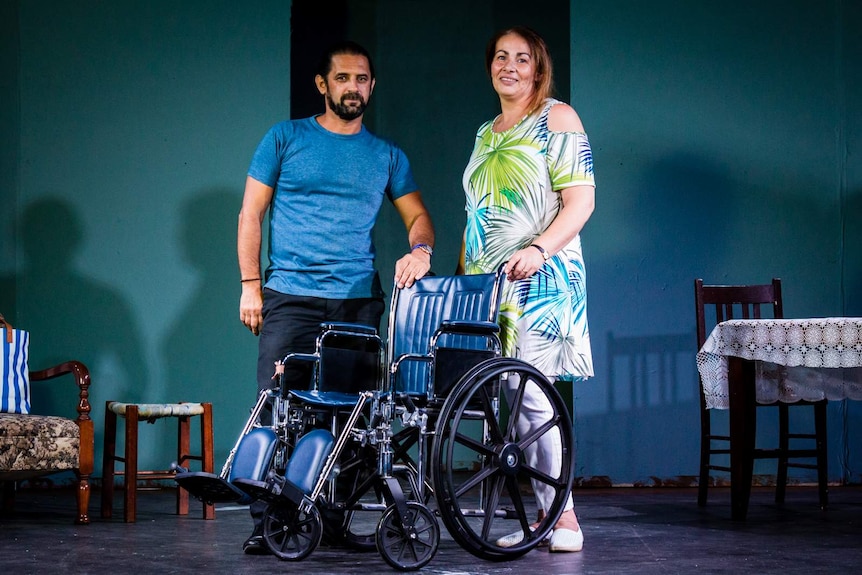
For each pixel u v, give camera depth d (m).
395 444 3.24
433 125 6.62
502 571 2.74
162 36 5.48
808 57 5.76
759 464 5.57
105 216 5.39
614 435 5.49
